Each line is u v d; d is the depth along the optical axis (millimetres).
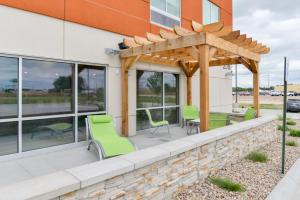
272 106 24641
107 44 6332
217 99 11281
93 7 5973
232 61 7957
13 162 4473
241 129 5066
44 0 5016
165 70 8266
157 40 5609
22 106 4734
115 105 6617
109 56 6398
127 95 6723
